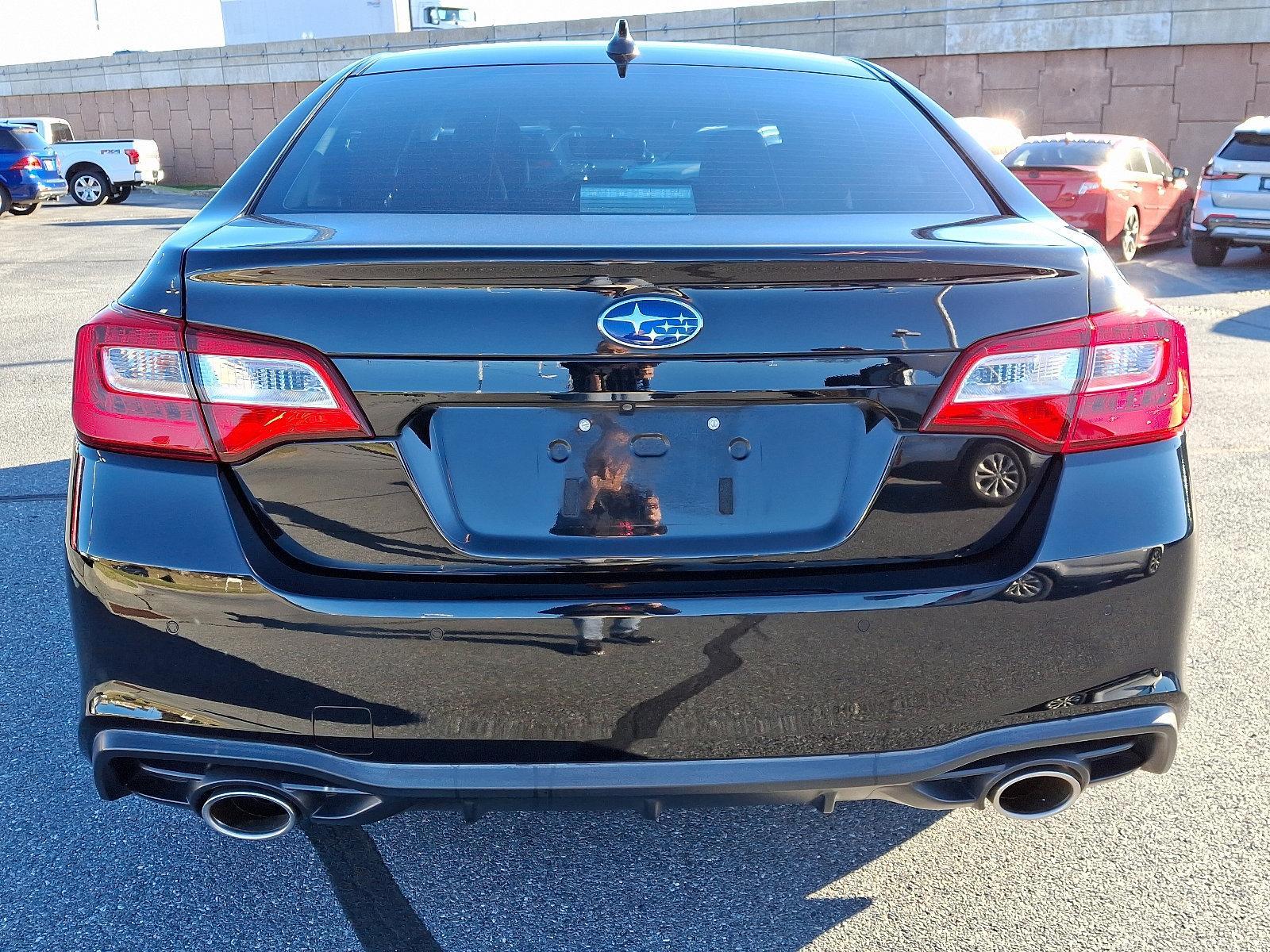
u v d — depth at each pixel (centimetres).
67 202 2506
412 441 179
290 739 185
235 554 179
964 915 224
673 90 255
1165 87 2080
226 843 248
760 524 183
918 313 181
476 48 287
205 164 3005
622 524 182
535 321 175
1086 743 197
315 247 182
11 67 3198
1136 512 190
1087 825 254
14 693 314
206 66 2919
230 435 179
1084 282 189
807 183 221
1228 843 247
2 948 215
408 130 238
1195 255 1334
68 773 275
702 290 177
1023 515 188
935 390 182
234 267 181
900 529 184
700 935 219
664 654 180
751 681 182
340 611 177
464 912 226
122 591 183
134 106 3042
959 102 2236
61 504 473
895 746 188
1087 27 2094
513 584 181
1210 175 1293
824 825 255
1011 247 189
